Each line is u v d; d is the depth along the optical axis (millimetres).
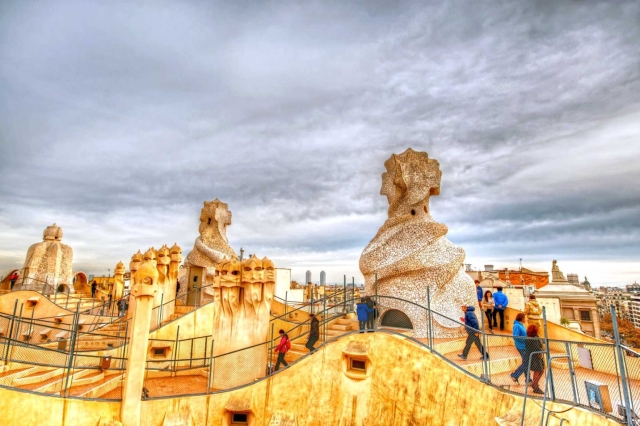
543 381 11703
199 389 15953
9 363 13602
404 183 19094
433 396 12328
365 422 13531
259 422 14016
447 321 16641
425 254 17641
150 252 20766
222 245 28047
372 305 15156
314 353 14641
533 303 17578
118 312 23906
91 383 15039
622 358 8641
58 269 31656
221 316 16125
